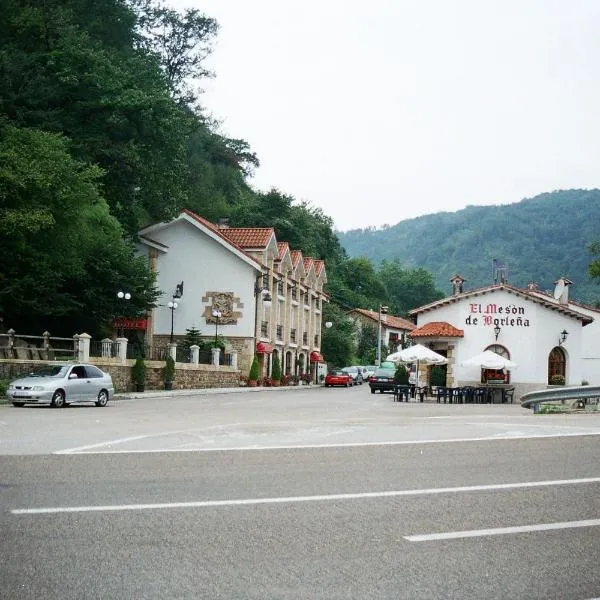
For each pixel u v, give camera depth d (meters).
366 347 96.88
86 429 17.88
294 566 6.73
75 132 43.19
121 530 7.88
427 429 18.05
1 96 39.94
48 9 44.38
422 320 44.47
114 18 54.00
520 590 6.18
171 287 56.06
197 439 15.58
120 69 45.09
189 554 7.04
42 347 34.88
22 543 7.28
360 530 8.11
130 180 46.53
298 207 90.50
